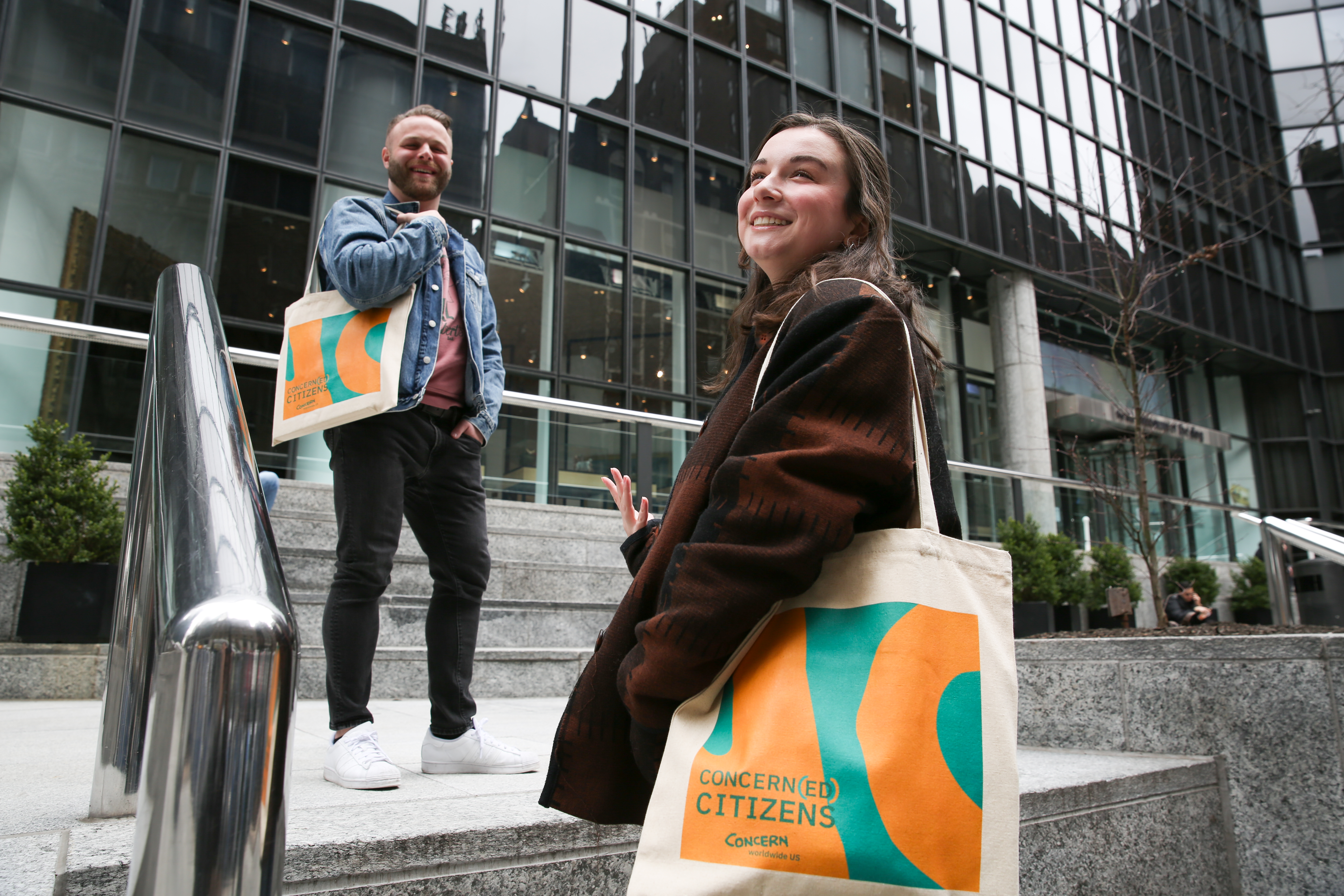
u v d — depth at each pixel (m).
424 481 2.18
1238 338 18.97
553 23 12.50
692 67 13.48
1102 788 2.33
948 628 0.80
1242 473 20.66
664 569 0.94
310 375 2.07
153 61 9.58
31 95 8.86
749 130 13.88
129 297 9.00
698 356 12.61
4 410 5.91
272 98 10.20
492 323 2.46
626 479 1.42
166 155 9.49
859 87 15.09
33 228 8.70
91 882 1.12
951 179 15.45
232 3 10.17
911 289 1.10
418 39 11.33
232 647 0.55
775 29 14.59
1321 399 21.08
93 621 4.41
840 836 0.70
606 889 1.52
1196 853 2.59
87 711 3.38
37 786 1.71
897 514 0.88
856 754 0.72
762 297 1.32
